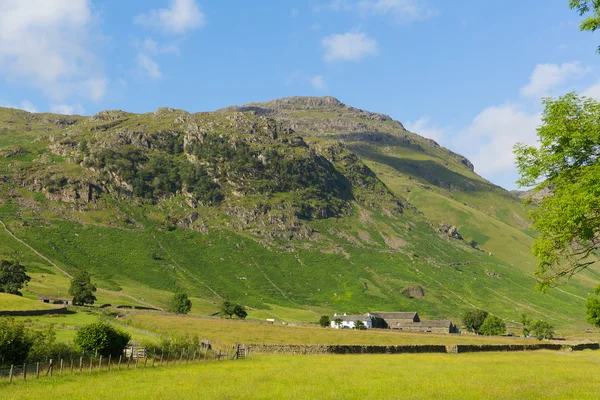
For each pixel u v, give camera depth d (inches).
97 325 2380.7
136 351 2500.0
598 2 1015.6
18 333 1980.8
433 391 1569.9
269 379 1850.4
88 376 1893.5
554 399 1414.9
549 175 1162.6
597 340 7170.3
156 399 1393.9
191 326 5462.6
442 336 6525.6
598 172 1007.0
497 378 1934.1
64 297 7135.8
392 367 2330.2
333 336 5561.0
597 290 1108.5
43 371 1925.4
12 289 7116.1
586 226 1043.3
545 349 4557.1
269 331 5629.9
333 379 1861.5
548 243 1128.2
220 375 1962.4
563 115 1145.4
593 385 1727.4
